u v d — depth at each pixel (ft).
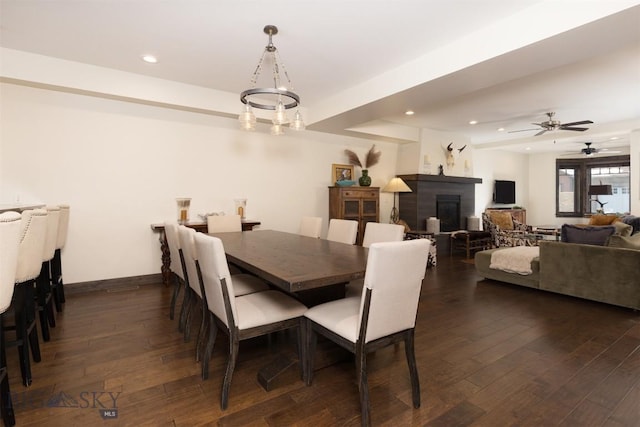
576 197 29.55
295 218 17.80
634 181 19.58
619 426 5.32
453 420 5.46
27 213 6.21
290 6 7.57
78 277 12.48
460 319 10.04
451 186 22.97
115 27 8.60
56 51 10.15
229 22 8.29
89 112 12.35
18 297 6.59
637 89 13.55
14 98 11.10
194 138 14.64
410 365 5.84
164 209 14.05
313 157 18.38
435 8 7.62
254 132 16.28
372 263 5.02
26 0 7.39
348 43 9.37
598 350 7.97
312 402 5.92
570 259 11.77
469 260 19.63
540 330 9.20
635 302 10.39
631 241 11.82
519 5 7.52
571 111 16.97
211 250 5.71
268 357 7.64
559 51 7.98
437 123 19.74
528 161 30.91
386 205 21.88
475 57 8.74
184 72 11.72
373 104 12.41
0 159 11.00
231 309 5.78
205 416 5.52
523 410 5.72
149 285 13.60
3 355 5.16
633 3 6.08
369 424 5.16
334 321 5.91
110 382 6.52
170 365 7.20
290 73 11.64
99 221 12.76
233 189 15.76
